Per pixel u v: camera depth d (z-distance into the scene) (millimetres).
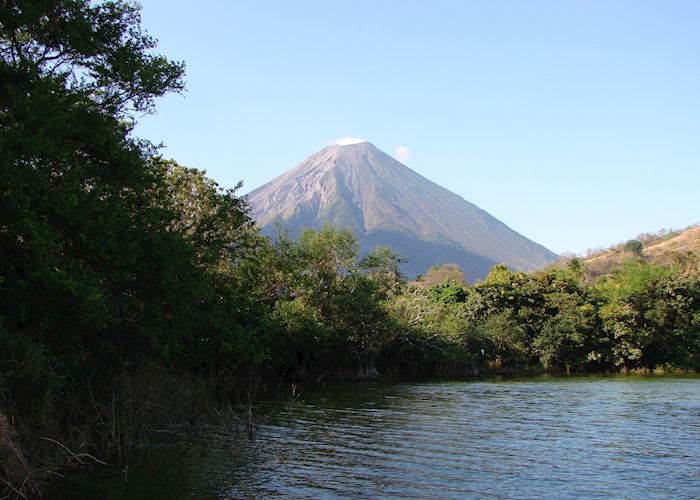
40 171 15586
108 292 19438
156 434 20328
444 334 57812
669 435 22469
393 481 15281
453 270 126375
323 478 15500
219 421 23297
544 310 70625
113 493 13875
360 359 53969
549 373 66438
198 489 14320
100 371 19734
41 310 16297
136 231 19000
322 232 53500
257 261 38781
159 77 21906
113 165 18922
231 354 32000
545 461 17781
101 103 20812
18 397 15070
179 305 21641
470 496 14086
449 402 33438
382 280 57250
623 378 56938
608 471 16641
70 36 18797
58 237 15742
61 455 15188
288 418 26062
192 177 33219
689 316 68062
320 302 52125
